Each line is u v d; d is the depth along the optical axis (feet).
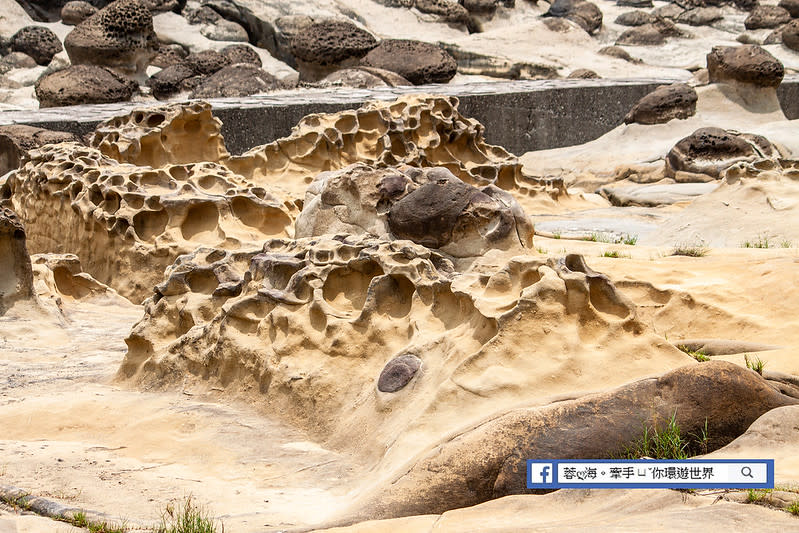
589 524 16.89
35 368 32.07
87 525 19.48
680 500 17.67
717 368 20.85
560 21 162.09
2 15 145.18
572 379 22.48
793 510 16.39
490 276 24.85
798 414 20.03
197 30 151.53
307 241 29.40
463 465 19.84
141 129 66.03
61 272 44.32
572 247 53.42
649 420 20.30
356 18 161.38
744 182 58.80
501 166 75.66
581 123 107.55
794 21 159.33
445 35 163.63
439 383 23.11
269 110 87.76
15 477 22.40
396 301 26.23
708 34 180.75
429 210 38.19
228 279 29.86
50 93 103.09
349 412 24.58
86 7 147.33
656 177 87.56
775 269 37.99
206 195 48.49
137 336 29.91
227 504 20.92
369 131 74.43
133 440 25.02
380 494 19.81
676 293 36.42
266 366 26.48
